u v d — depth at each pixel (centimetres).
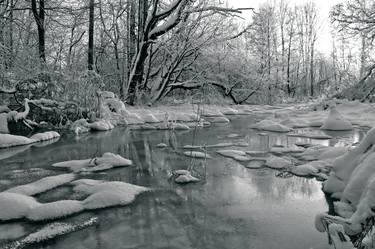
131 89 1842
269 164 684
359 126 1240
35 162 723
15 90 1144
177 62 1941
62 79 1266
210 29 2053
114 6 1967
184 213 445
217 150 852
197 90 2292
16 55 1294
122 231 392
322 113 1644
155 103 1989
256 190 536
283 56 3859
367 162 452
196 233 388
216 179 596
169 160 742
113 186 521
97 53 2161
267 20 3341
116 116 1384
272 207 466
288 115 1642
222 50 2445
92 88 1306
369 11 1741
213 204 477
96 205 461
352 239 317
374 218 318
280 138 1025
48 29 1875
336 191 507
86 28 2114
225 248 355
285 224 412
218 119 1507
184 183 573
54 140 1001
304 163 696
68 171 651
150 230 395
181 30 1889
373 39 1814
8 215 425
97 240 371
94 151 837
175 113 1608
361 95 1844
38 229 396
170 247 356
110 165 676
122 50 2180
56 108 1197
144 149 865
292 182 575
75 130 1130
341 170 516
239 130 1220
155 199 495
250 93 2688
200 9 1725
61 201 460
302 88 4419
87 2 1792
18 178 606
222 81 2577
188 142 968
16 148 876
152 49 1970
